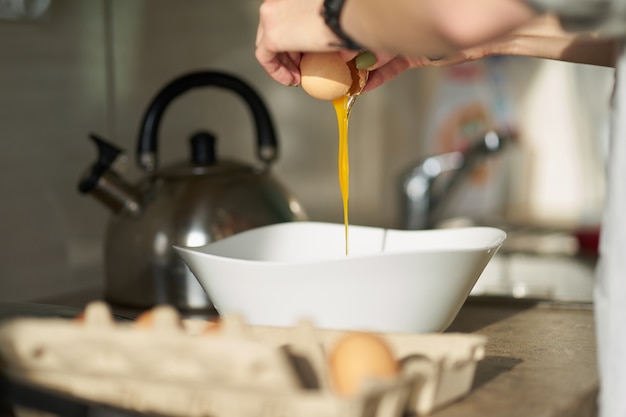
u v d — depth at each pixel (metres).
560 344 1.21
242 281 1.11
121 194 1.48
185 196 1.47
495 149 2.67
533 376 1.06
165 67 1.85
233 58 2.05
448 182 2.67
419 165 2.67
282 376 0.85
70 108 1.65
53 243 1.62
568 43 1.26
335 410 0.83
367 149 2.80
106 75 1.71
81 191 1.48
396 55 1.29
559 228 2.78
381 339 0.93
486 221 2.86
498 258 2.21
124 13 1.75
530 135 3.13
